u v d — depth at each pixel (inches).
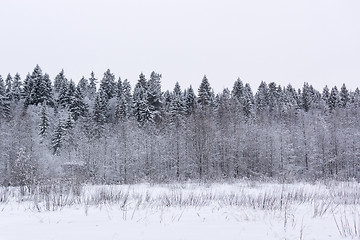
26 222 290.8
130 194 550.0
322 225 281.6
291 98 3491.6
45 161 1411.2
